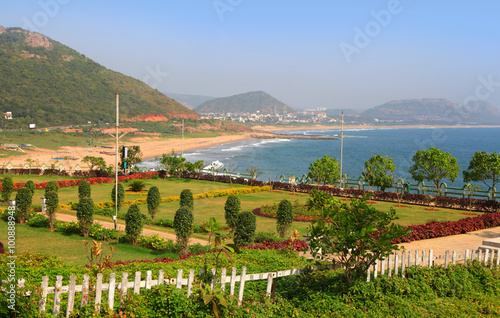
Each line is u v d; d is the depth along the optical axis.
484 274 11.91
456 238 18.38
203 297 8.20
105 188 37.22
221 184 41.78
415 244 17.02
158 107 172.12
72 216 23.89
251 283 10.38
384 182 34.09
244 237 16.09
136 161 48.44
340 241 10.12
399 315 9.38
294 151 131.88
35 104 117.81
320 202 11.04
